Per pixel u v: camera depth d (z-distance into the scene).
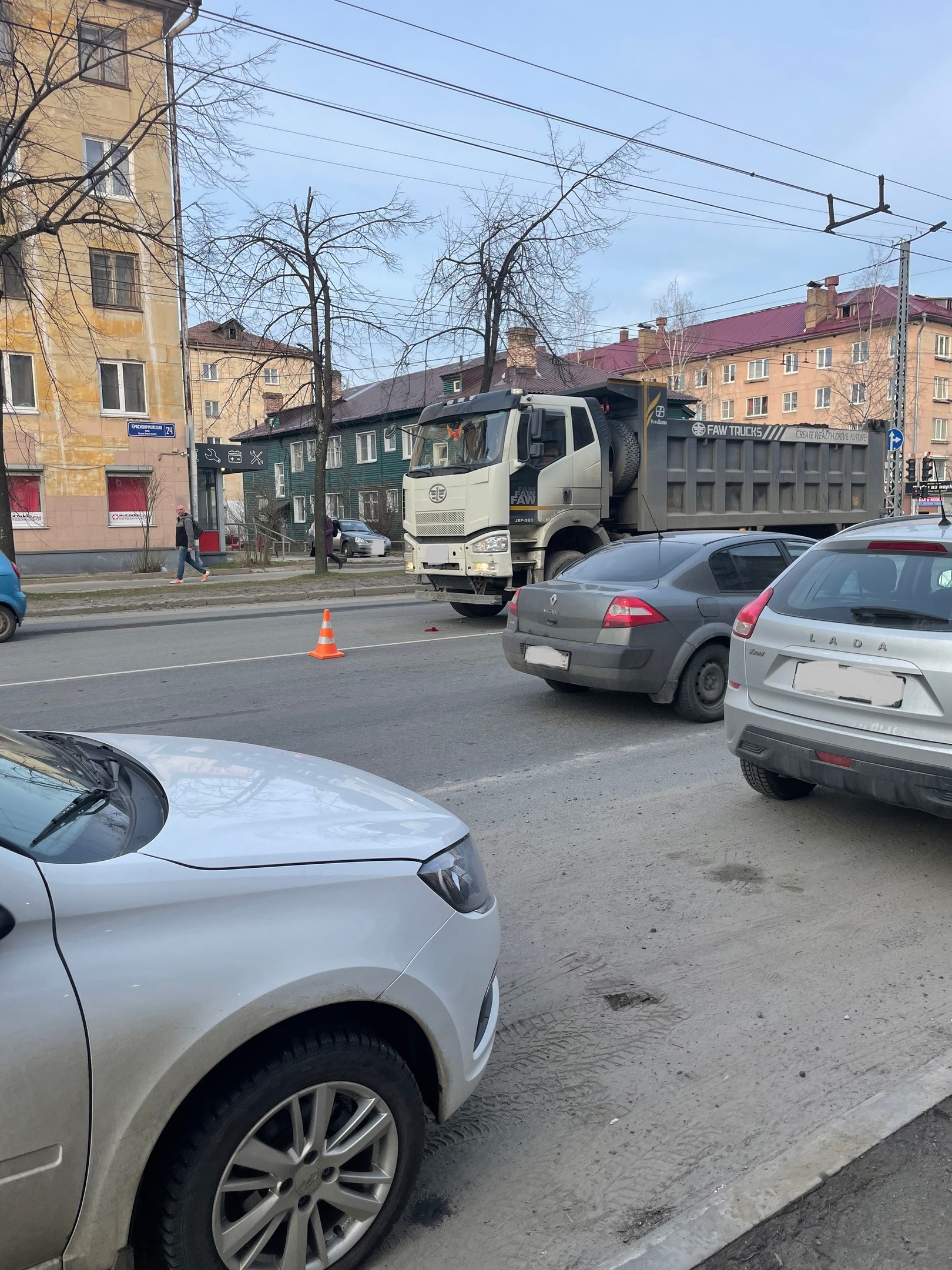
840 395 53.84
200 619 15.47
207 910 1.95
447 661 10.36
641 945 3.79
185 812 2.31
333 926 2.06
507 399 11.91
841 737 4.29
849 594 4.52
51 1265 1.77
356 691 8.76
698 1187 2.46
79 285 25.67
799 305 63.34
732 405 63.69
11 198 20.64
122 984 1.80
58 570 27.88
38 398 27.17
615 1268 2.19
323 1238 2.08
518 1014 3.30
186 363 29.44
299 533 55.09
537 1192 2.46
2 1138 1.67
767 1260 2.21
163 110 17.55
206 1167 1.87
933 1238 2.25
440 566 12.74
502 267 20.95
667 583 7.18
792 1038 3.12
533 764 6.30
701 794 5.66
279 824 2.29
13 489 27.31
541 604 7.46
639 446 13.33
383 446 48.22
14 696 8.61
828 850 4.76
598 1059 3.04
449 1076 2.27
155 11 26.02
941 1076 2.88
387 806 2.57
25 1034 1.69
